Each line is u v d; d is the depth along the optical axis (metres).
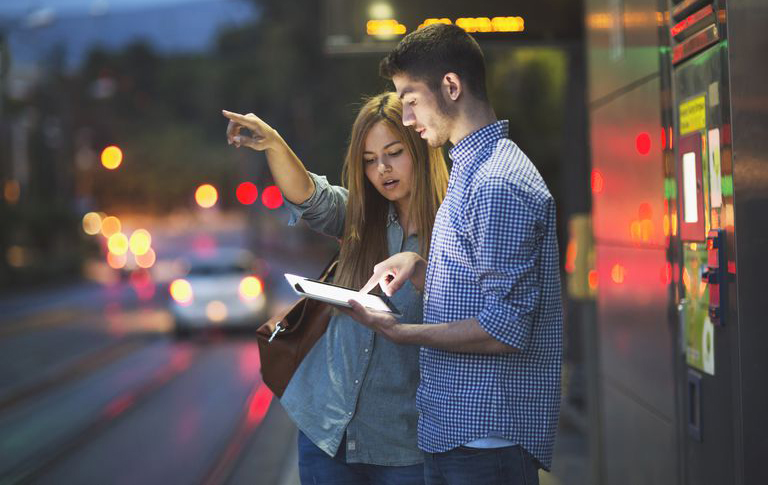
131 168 126.44
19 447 7.99
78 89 77.69
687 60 3.38
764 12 2.75
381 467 3.17
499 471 2.52
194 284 16.38
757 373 2.86
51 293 34.59
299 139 57.31
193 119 137.12
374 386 3.15
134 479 6.78
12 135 50.97
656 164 3.81
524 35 6.93
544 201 2.48
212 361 13.34
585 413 7.75
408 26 6.78
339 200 3.38
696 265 3.31
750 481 2.88
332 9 6.77
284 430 8.42
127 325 19.98
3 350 15.87
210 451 7.65
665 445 3.76
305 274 38.97
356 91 32.00
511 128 20.81
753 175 2.83
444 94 2.60
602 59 4.75
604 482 4.82
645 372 4.04
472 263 2.52
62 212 47.34
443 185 3.17
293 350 3.23
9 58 25.55
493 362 2.52
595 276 5.00
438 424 2.58
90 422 9.05
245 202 51.09
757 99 2.79
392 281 2.76
